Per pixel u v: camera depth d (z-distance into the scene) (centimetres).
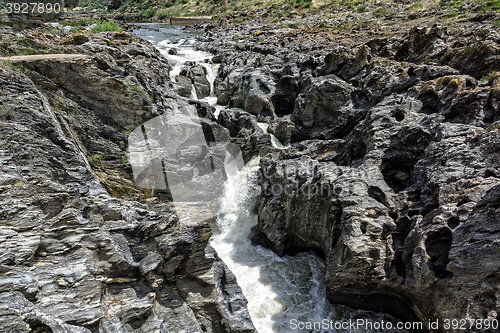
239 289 589
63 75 741
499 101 779
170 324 485
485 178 597
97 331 396
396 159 823
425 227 600
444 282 534
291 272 832
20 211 420
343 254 654
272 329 679
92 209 482
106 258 455
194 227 514
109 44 1187
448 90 905
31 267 390
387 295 669
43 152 508
